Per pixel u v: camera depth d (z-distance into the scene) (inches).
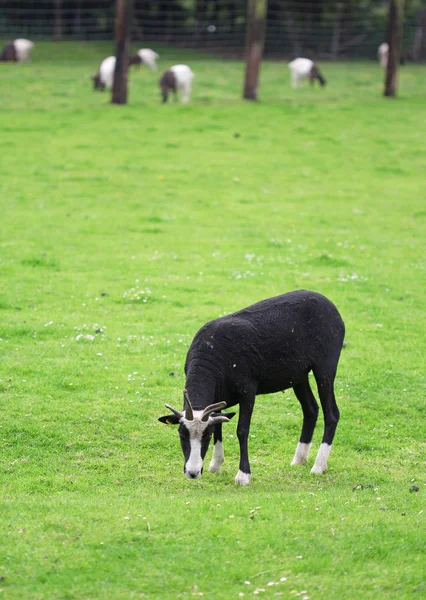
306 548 592.1
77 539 599.2
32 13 4566.9
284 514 650.8
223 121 2817.4
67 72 3636.8
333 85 3651.6
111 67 3198.8
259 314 758.5
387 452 846.5
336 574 561.9
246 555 582.6
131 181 2111.2
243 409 744.3
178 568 562.9
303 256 1558.8
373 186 2169.0
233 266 1478.8
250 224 1780.3
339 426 900.0
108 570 558.6
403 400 967.0
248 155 2422.5
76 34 4569.4
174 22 4613.7
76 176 2130.9
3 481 742.5
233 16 4594.0
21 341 1091.3
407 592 542.0
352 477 776.9
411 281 1432.1
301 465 802.8
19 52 3816.4
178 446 839.7
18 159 2265.0
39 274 1393.9
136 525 622.5
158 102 3100.4
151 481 756.6
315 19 4692.4
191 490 731.4
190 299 1285.7
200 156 2384.4
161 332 1143.6
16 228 1676.9
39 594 530.6
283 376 756.0
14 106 2935.5
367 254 1596.9
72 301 1262.3
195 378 722.2
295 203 1979.6
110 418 887.1
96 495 713.6
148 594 533.0
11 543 591.2
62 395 938.1
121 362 1037.2
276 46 4643.2
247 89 3189.0
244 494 710.5
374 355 1093.8
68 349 1069.8
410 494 723.4
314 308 770.8
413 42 4724.4
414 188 2161.7
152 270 1441.9
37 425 859.4
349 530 620.4
